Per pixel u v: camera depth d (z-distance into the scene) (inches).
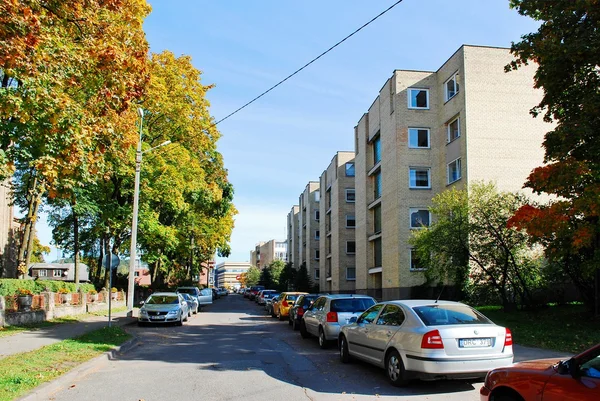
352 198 2132.1
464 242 779.4
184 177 1251.8
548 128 1118.4
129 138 582.6
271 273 3646.7
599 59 496.7
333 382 349.4
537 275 794.8
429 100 1280.8
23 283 826.2
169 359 462.6
